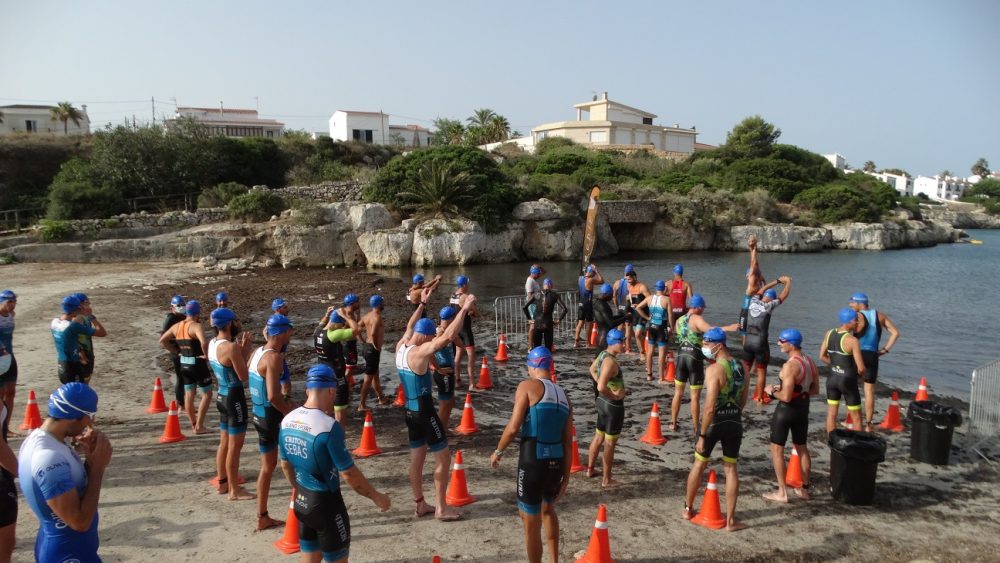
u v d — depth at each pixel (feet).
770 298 36.70
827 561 19.34
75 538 12.09
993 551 20.16
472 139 268.21
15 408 33.81
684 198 169.48
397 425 32.81
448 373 28.45
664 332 41.60
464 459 27.84
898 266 135.33
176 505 22.26
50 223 106.32
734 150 233.14
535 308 47.19
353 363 36.81
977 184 449.06
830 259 151.74
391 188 134.21
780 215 186.80
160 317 64.08
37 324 58.03
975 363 50.93
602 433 25.20
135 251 107.24
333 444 14.74
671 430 32.35
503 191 136.05
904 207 233.96
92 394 12.41
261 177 163.63
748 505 23.31
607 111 288.10
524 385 17.52
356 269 117.39
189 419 32.78
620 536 20.62
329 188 138.21
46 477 11.52
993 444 30.40
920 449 28.04
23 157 145.69
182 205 136.15
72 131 209.46
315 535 15.65
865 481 23.17
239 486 22.91
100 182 128.16
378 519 21.50
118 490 23.58
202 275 98.07
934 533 21.35
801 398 23.31
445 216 129.18
